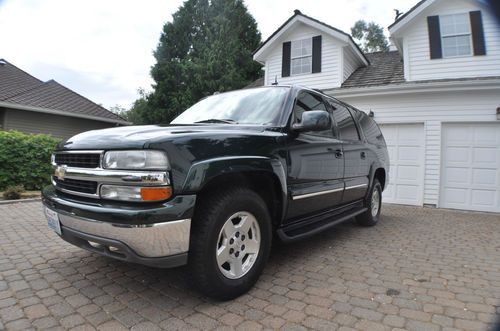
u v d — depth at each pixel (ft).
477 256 13.23
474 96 26.76
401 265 11.87
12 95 44.62
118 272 10.39
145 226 7.01
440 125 27.81
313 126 10.34
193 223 7.97
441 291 9.58
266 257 9.60
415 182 28.94
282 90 12.12
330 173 12.85
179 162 7.45
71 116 47.67
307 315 7.99
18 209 20.99
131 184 7.32
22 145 28.89
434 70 30.99
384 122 29.89
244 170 8.59
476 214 24.99
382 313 8.16
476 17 29.81
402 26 31.65
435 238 16.25
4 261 11.35
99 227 7.43
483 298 9.14
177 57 77.51
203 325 7.43
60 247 12.92
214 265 8.07
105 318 7.66
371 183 17.42
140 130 8.46
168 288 9.30
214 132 8.57
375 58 43.88
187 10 78.69
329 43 37.81
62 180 8.96
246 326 7.43
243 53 71.05
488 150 26.71
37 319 7.57
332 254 12.99
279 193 10.08
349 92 30.71
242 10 77.56
